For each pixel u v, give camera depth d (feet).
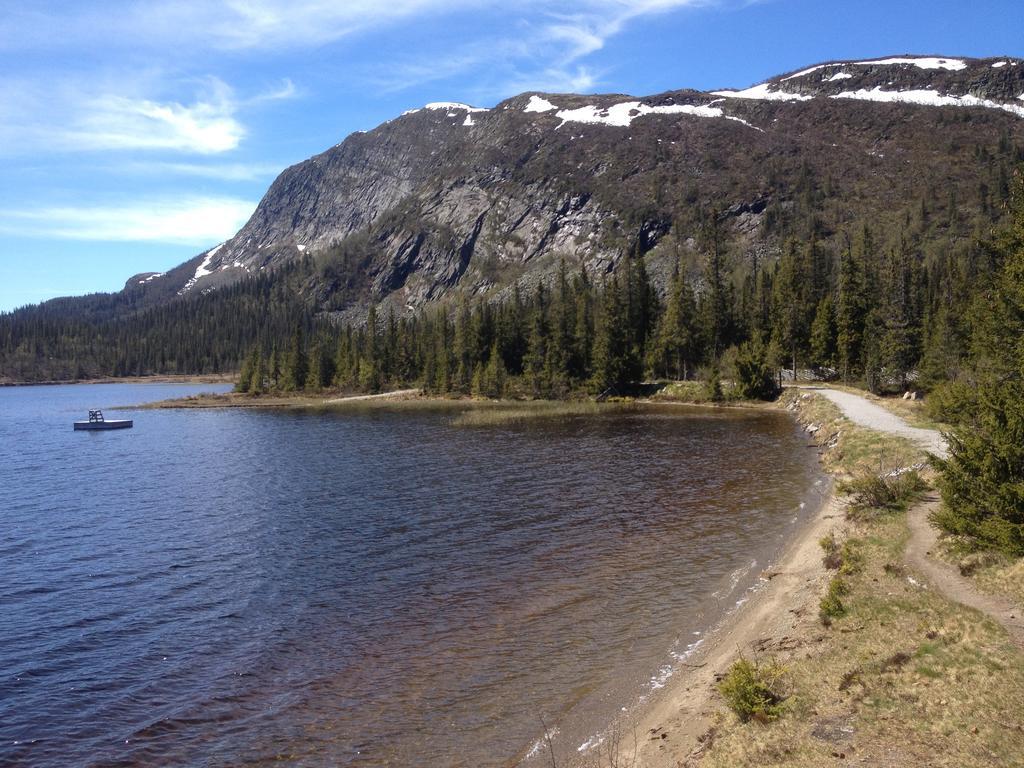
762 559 72.54
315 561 78.23
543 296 440.04
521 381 345.51
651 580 67.41
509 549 80.02
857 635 46.21
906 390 226.38
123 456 174.19
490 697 45.73
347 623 59.67
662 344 324.39
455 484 121.80
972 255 313.94
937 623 44.88
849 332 276.62
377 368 403.34
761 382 270.26
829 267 416.26
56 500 118.83
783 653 47.06
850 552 64.08
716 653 50.01
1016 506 51.24
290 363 418.72
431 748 40.09
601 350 316.60
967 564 53.98
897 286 257.75
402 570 73.67
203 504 112.37
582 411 265.13
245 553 82.58
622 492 110.52
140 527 97.60
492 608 61.62
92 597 68.90
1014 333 85.92
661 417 234.17
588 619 58.18
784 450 149.18
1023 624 42.42
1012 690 34.83
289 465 151.23
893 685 37.99
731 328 333.21
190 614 63.46
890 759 31.01
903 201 578.66
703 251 562.66
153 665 53.01
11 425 268.00
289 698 46.93
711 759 34.58
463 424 230.27
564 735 40.68
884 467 100.73
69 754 41.34
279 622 60.54
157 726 44.09
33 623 62.34
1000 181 533.96
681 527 87.10
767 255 537.24
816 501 97.40
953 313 219.41
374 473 136.46
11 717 45.83
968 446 55.83
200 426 250.37
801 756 32.71
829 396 223.30
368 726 42.86
